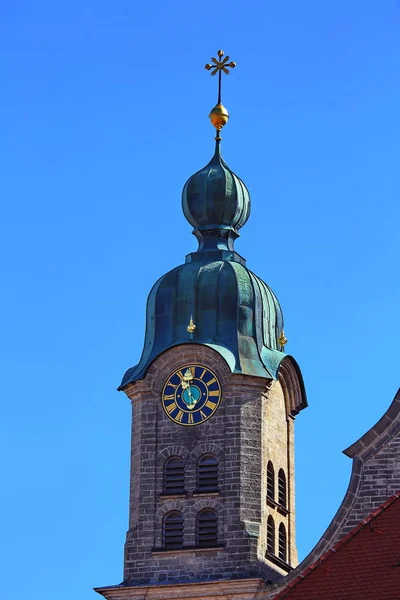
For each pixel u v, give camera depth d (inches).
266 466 4822.8
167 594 4653.1
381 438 4249.5
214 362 4862.2
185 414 4845.0
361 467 4249.5
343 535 4242.1
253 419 4820.4
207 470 4795.8
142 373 4884.4
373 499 4222.4
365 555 3535.9
